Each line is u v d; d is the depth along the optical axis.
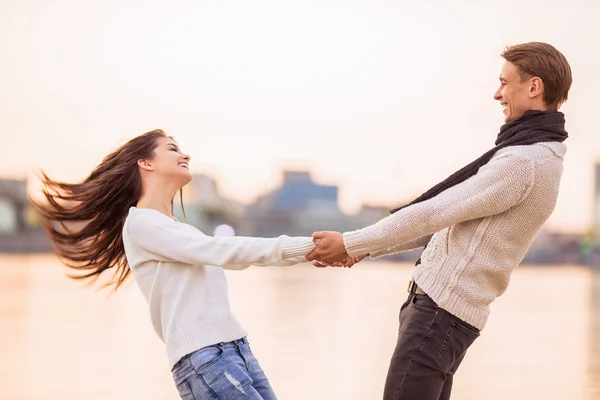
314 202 172.50
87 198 4.52
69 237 4.59
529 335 13.62
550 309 19.69
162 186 4.50
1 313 15.80
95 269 4.67
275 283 29.98
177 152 4.54
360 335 12.77
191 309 4.17
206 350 4.12
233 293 22.81
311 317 15.62
